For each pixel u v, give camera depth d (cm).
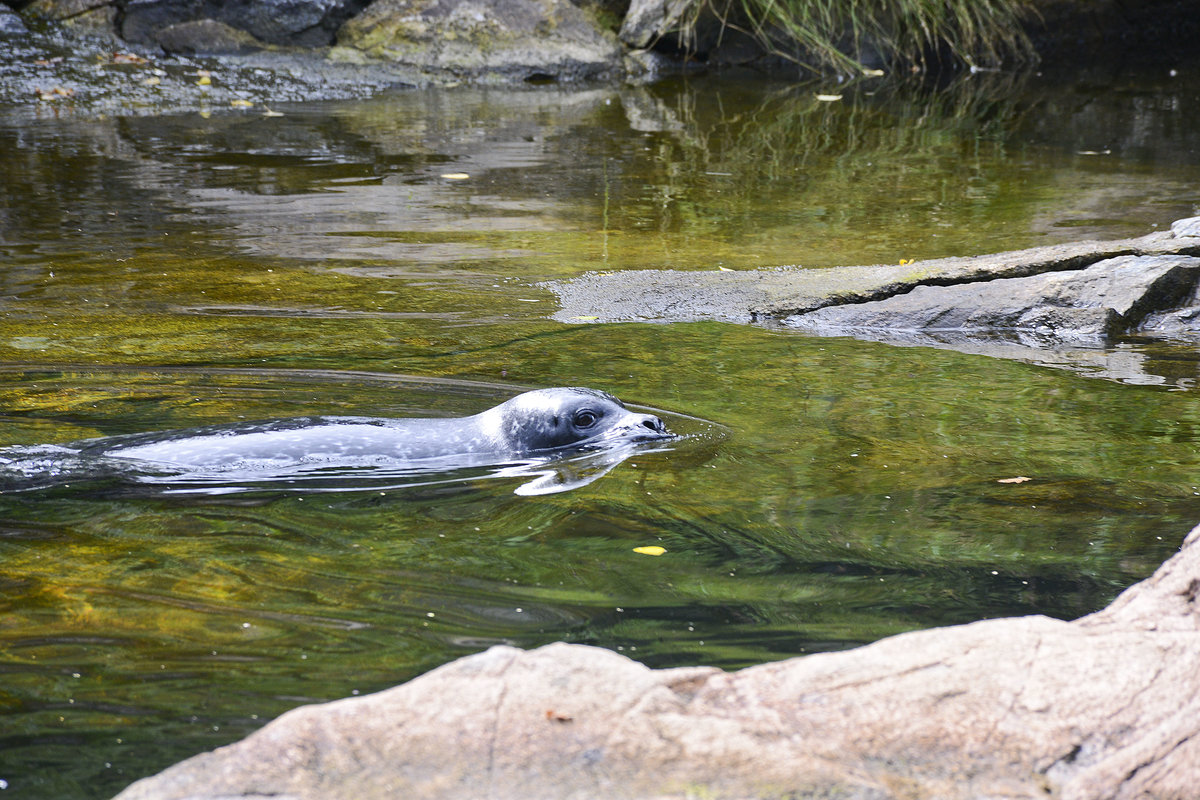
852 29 3575
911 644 538
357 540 772
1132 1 4028
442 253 1703
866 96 3189
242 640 624
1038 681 512
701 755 459
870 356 1282
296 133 2559
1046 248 1577
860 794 442
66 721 540
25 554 741
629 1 3538
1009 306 1434
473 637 629
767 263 1677
